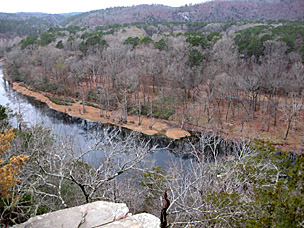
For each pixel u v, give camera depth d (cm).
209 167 1514
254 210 977
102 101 5291
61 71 6372
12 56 7500
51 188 1366
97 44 6644
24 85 6762
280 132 3609
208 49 5728
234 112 4297
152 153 3125
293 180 945
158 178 1565
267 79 4191
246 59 5334
